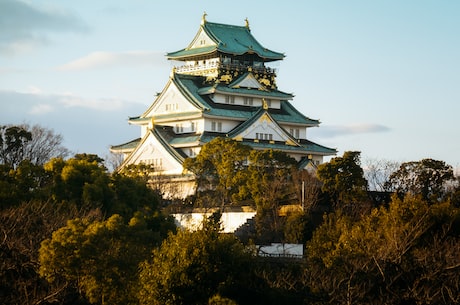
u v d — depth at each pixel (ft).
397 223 551.18
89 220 562.66
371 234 531.50
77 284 479.00
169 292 434.71
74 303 472.03
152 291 435.94
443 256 489.67
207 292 435.94
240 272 445.37
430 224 555.28
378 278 460.96
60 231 479.41
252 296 442.91
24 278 464.24
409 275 461.37
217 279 438.81
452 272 464.24
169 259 440.04
